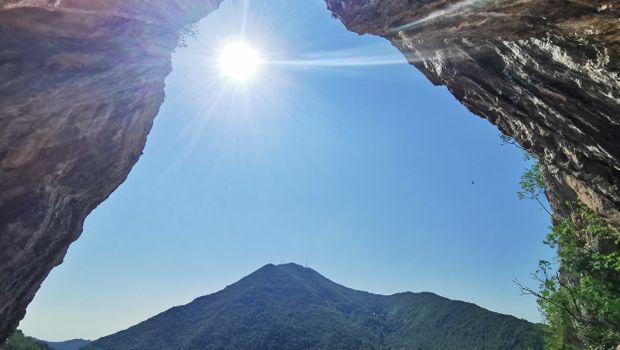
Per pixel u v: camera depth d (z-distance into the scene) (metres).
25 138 14.45
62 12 13.45
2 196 14.79
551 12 8.82
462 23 11.76
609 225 17.02
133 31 16.77
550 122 13.99
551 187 23.83
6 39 13.05
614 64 8.93
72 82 14.98
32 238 16.94
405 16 13.28
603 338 19.55
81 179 18.61
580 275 20.69
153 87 20.83
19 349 58.50
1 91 12.99
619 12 7.46
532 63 11.77
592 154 13.49
